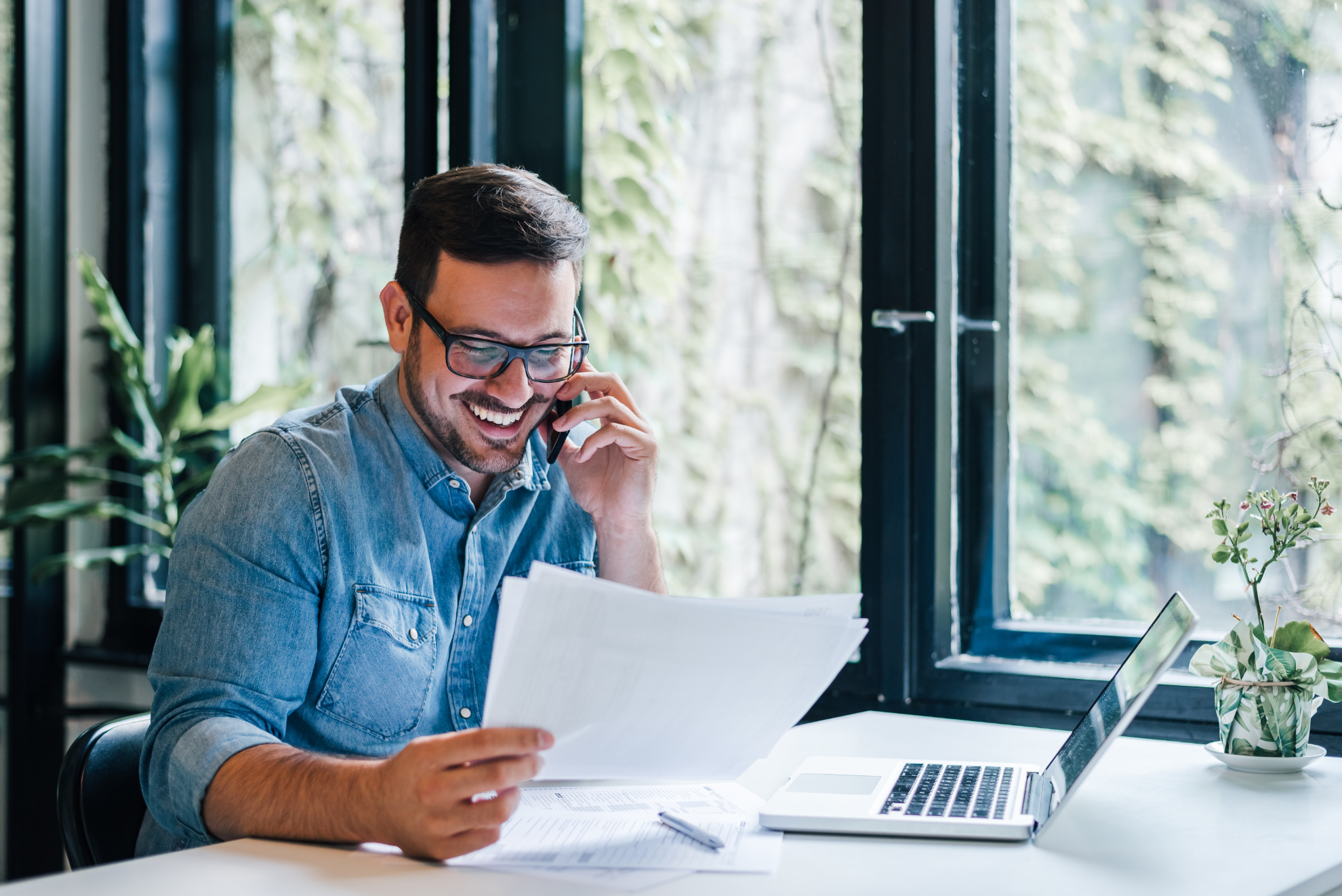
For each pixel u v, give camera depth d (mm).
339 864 823
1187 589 1603
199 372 2338
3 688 2557
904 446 1694
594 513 1396
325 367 2441
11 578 2471
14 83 2469
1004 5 1724
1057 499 1698
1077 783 892
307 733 1151
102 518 2543
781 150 2006
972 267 1749
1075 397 1688
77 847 1078
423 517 1247
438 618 1228
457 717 1257
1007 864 835
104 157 2588
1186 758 1222
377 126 2367
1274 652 1158
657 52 2111
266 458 1137
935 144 1690
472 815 810
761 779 1124
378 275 2371
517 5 2133
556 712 826
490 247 1111
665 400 2156
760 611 838
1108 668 1601
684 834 901
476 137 2102
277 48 2498
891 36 1720
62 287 2516
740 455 2082
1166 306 1619
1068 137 1688
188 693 1017
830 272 1967
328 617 1141
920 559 1696
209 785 926
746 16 2033
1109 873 814
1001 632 1706
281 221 2498
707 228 2092
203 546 1076
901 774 1071
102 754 1109
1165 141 1614
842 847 877
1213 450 1586
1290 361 1524
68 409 2543
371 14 2371
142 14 2570
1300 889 799
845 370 1959
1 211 2596
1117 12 1646
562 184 2102
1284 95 1526
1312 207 1508
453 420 1168
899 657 1689
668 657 831
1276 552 1212
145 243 2590
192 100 2594
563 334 1157
